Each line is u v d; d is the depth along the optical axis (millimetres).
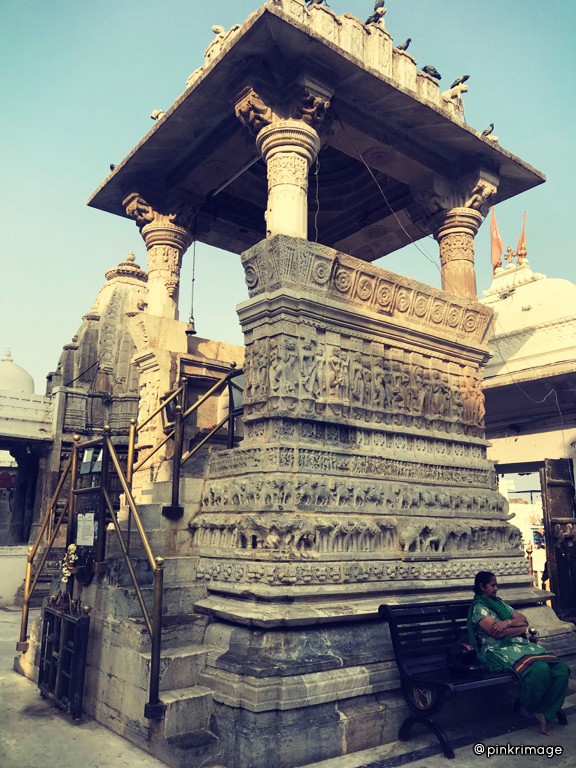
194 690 4871
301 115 6852
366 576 5863
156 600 4781
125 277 18688
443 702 4930
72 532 6387
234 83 7000
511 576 7234
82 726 5328
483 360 8336
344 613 5336
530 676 5199
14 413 15719
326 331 6582
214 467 6562
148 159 8672
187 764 4402
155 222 9250
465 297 8445
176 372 8492
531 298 12070
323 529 5730
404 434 7055
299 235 6625
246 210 10539
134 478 8273
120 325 17969
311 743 4617
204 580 5879
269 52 6625
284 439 5977
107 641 5523
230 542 5906
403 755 4785
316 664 4879
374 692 5082
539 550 18547
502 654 5355
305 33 6336
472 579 6785
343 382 6574
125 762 4551
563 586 9062
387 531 6324
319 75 6855
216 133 8008
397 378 7227
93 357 17875
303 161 6887
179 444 6406
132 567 5172
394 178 8867
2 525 20688
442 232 8758
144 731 4785
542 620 7027
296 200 6727
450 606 5824
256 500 5730
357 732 4879
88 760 4586
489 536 7324
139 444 8359
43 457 16156
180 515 6254
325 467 6137
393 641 5277
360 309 6836
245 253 6602
